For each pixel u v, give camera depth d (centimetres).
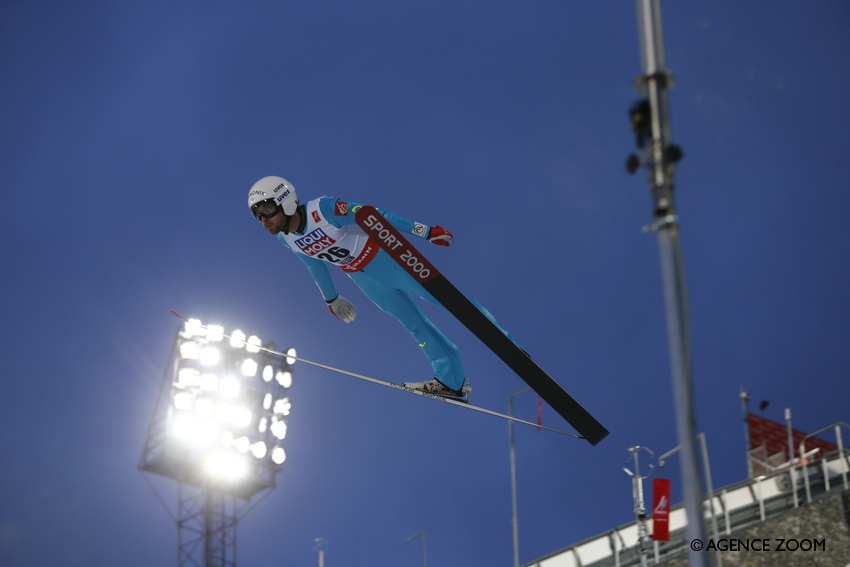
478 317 2361
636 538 5009
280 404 7350
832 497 4441
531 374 2422
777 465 6588
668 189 1313
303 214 2384
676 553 4566
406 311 2520
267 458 7175
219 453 6850
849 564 4212
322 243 2397
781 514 4456
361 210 2288
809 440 6675
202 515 6994
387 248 2295
